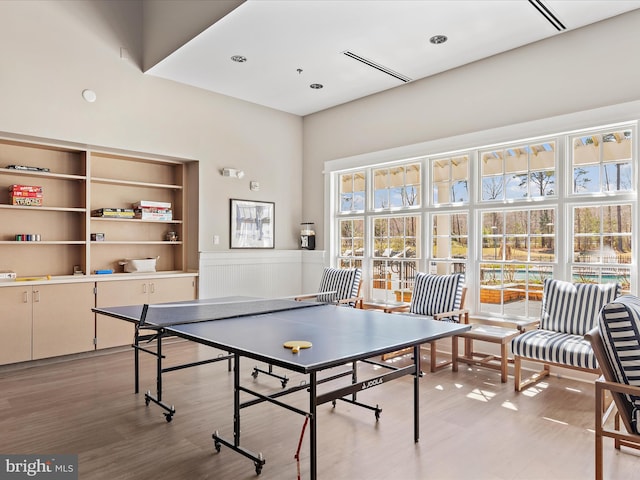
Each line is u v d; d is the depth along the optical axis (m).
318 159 6.63
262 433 2.87
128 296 5.02
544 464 2.46
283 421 3.06
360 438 2.79
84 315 4.68
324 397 2.18
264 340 2.46
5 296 4.20
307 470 2.41
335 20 3.88
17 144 4.63
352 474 2.35
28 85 4.35
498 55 4.61
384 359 4.70
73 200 5.04
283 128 6.66
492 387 3.79
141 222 5.60
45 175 4.64
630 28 3.77
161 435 2.83
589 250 4.13
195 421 3.05
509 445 2.70
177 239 5.86
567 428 2.94
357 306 5.52
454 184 5.13
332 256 6.46
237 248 6.09
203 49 4.50
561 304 3.88
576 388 3.77
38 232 4.79
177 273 5.50
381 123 5.74
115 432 2.88
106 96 4.88
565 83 4.14
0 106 4.18
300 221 6.88
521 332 3.96
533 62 4.36
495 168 4.78
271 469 2.41
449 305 4.62
